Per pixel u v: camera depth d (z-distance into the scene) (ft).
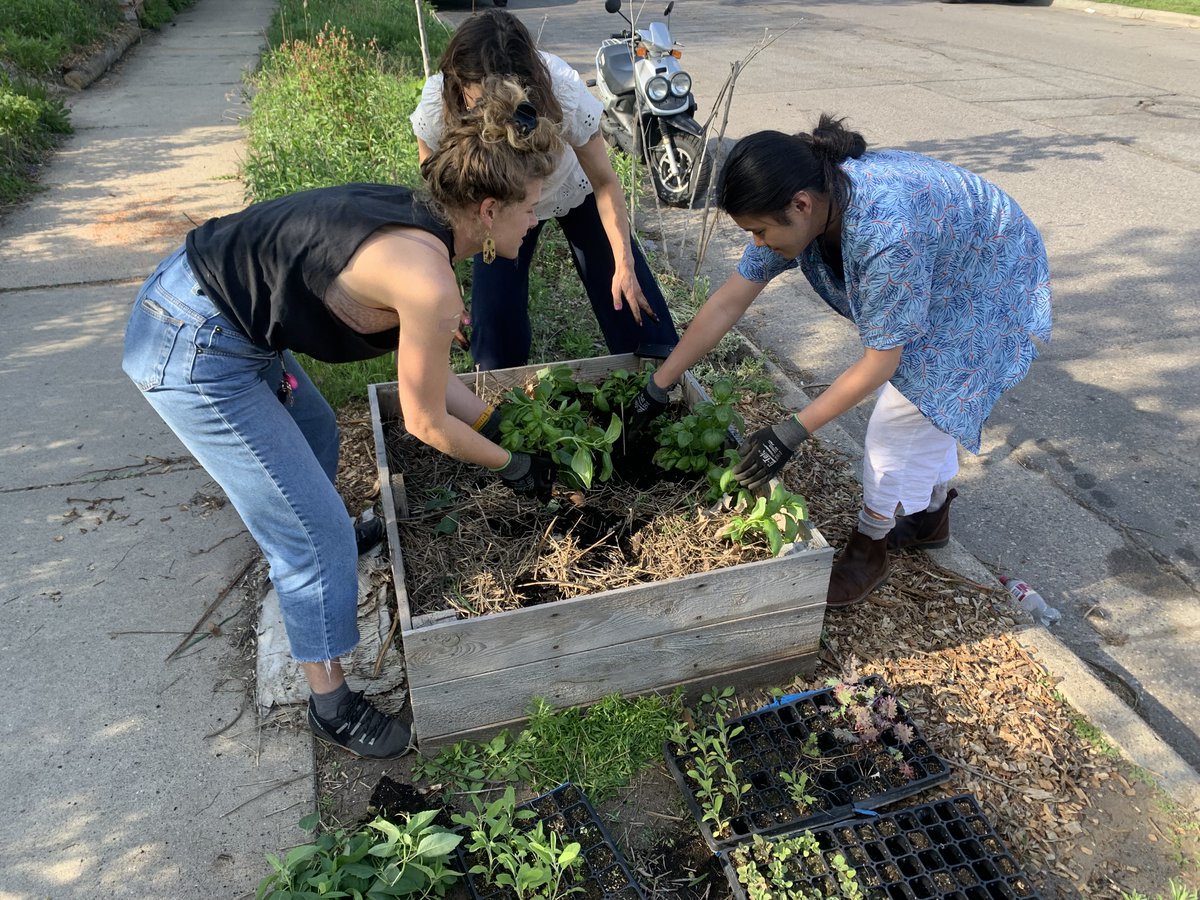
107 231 17.76
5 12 29.99
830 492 11.03
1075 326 15.29
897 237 6.66
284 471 6.56
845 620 9.14
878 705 7.94
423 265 5.67
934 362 7.75
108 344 13.87
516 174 5.60
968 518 11.09
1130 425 12.75
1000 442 12.46
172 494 10.85
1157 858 6.97
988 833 7.03
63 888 6.70
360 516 10.18
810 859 6.77
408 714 8.12
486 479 9.39
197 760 7.69
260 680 8.33
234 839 7.06
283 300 5.96
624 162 21.38
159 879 6.77
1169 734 8.40
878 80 32.60
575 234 11.06
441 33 35.70
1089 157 23.44
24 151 21.52
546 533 8.41
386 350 6.60
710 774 7.28
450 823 7.09
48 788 7.41
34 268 16.20
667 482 9.33
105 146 22.95
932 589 9.54
